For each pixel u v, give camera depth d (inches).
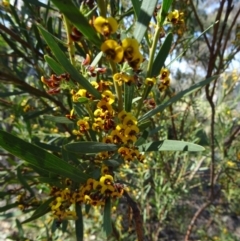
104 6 5.5
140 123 8.3
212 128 20.9
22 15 15.3
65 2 4.8
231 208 37.9
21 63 19.3
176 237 36.6
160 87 8.5
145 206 30.2
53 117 9.4
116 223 27.4
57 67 7.3
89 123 8.8
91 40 5.3
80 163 11.3
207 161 31.6
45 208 10.6
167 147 8.3
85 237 31.5
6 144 6.9
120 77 6.4
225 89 23.6
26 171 16.6
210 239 35.1
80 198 9.5
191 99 23.8
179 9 17.0
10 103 17.7
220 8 15.0
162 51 8.4
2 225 35.4
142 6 6.8
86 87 6.9
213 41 15.9
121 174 25.2
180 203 38.0
